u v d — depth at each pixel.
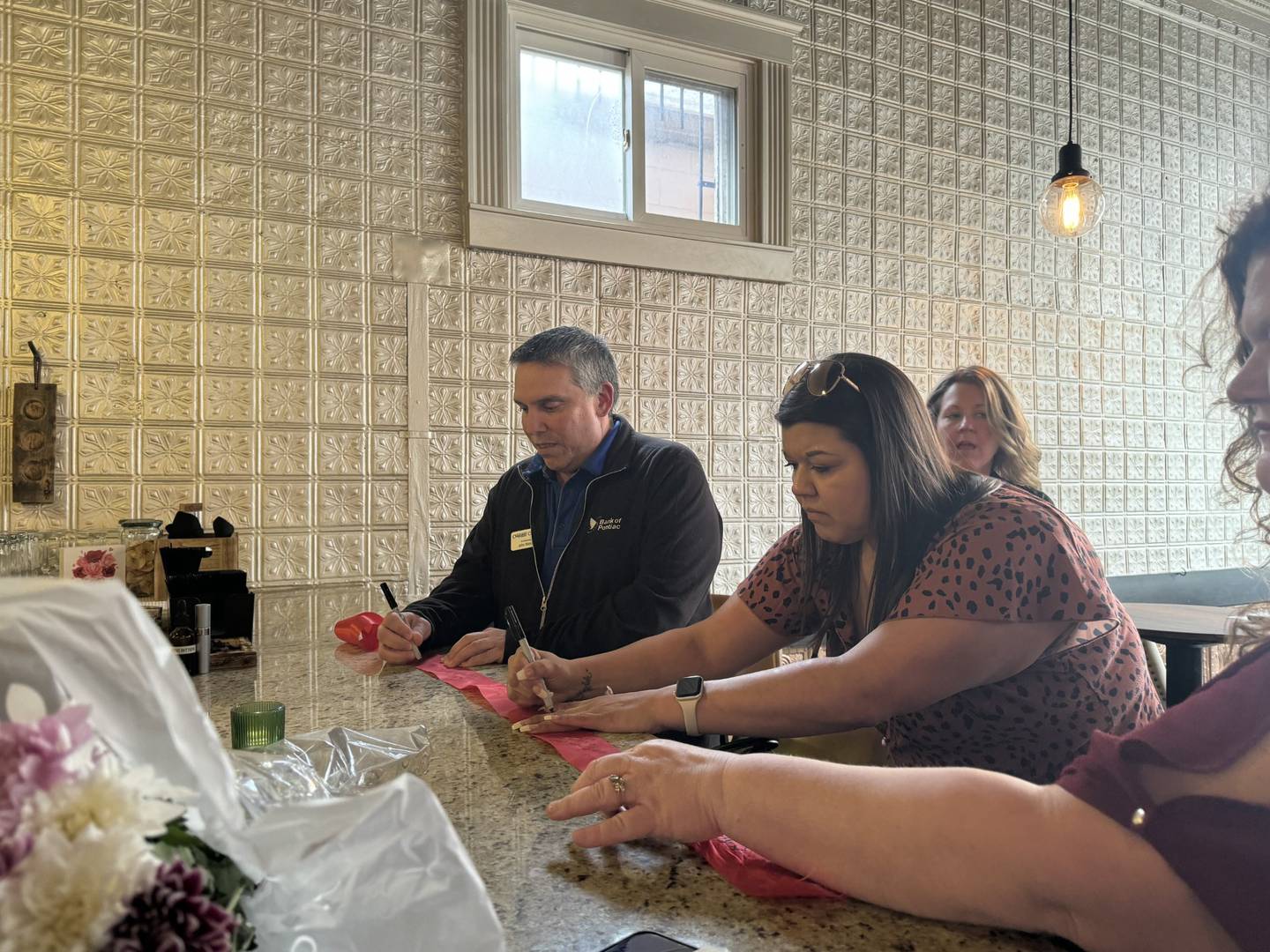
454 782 0.92
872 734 1.70
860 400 1.17
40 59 2.47
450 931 0.41
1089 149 4.54
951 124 4.09
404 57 2.97
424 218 3.00
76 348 2.52
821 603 1.39
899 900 0.61
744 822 0.69
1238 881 0.48
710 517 1.98
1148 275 4.75
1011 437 2.35
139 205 2.59
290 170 2.79
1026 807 0.58
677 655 1.42
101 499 2.55
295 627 2.06
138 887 0.31
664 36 3.38
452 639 1.88
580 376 1.98
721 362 3.51
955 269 4.11
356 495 2.89
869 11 3.86
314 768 0.82
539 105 3.27
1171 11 4.81
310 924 0.39
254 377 2.74
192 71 2.66
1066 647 1.11
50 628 0.36
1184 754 0.51
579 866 0.70
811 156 3.72
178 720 0.38
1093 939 0.53
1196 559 4.89
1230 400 0.57
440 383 3.02
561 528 2.06
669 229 3.47
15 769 0.32
